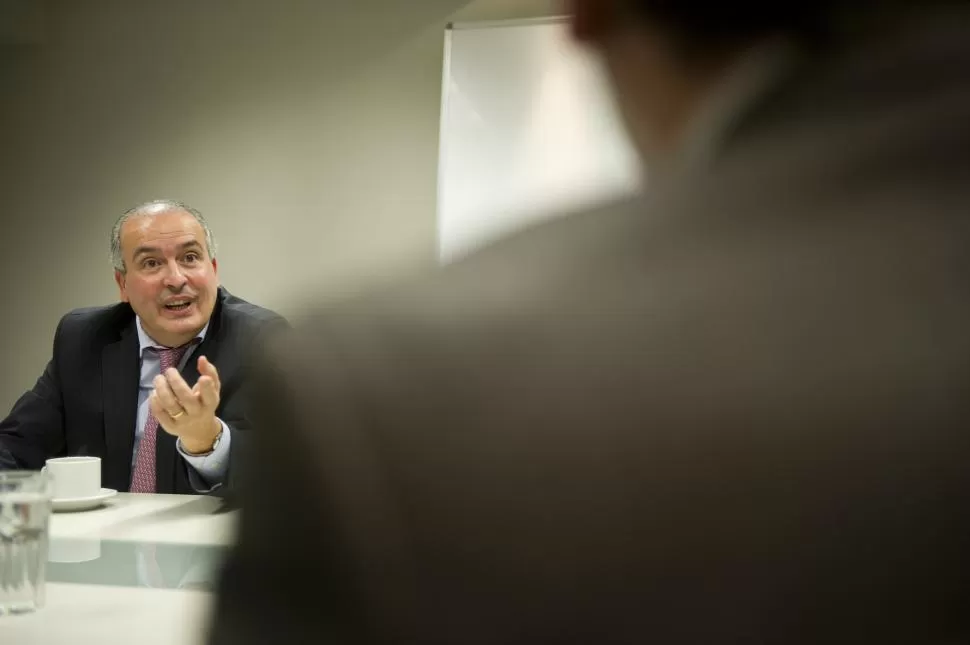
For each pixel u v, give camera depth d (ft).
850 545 0.65
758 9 0.73
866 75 0.72
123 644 2.56
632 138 0.79
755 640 0.65
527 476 0.68
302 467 0.73
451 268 0.78
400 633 0.70
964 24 0.72
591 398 0.68
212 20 10.67
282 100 10.53
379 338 0.75
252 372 0.79
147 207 6.66
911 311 0.66
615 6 0.77
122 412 6.52
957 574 0.64
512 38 9.70
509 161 9.59
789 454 0.65
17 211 11.08
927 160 0.69
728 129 0.75
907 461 0.64
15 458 6.41
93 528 4.29
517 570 0.68
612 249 0.73
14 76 11.03
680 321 0.69
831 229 0.69
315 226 10.48
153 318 6.54
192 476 5.39
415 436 0.71
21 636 2.62
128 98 10.85
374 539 0.71
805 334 0.67
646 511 0.67
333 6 10.41
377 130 10.33
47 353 11.05
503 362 0.71
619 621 0.67
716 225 0.71
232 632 0.75
